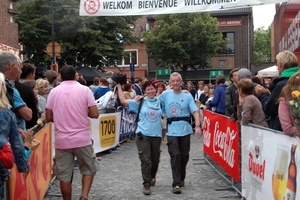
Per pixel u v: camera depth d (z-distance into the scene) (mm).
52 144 6852
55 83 7820
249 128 5191
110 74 13656
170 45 34719
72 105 5047
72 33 26672
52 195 6168
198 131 6258
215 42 35594
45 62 27766
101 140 9664
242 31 43688
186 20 35469
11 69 4223
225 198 5938
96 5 7406
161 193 6238
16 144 3289
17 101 4047
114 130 10633
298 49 7656
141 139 6227
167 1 7250
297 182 3619
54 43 19312
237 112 5992
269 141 4387
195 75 43906
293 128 3775
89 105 5098
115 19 27484
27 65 5992
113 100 10336
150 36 35719
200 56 35750
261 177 4684
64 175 5047
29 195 4371
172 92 6414
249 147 5195
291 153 3758
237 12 43438
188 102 6348
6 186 3369
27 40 26875
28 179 4312
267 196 4480
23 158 3383
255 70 43344
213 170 7953
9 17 22094
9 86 3877
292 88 3674
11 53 4273
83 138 5055
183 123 6324
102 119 9711
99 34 27125
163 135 11805
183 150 6414
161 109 6449
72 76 5230
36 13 26609
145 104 6324
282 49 10508
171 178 7266
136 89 13758
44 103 6711
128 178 7281
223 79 9242
